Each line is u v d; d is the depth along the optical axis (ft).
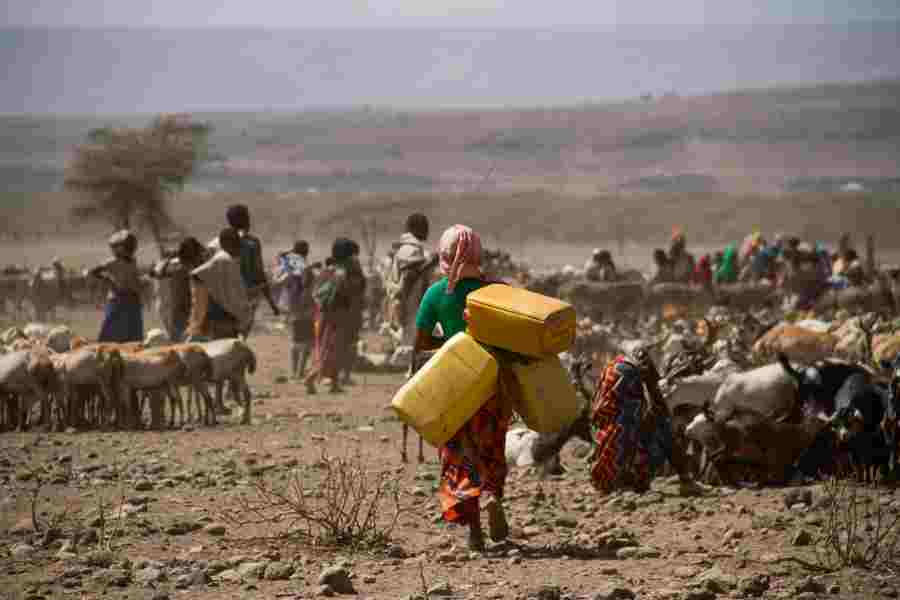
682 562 56.85
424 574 54.85
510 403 59.52
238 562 56.65
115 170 488.02
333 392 135.64
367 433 103.65
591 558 58.34
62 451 92.53
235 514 68.54
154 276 134.00
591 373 113.09
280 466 85.15
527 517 68.74
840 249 253.85
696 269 238.48
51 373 105.81
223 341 110.52
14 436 101.76
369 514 63.05
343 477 68.74
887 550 57.82
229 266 119.85
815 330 126.31
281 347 197.98
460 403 57.31
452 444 59.00
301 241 161.17
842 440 76.33
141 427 107.14
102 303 291.58
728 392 82.28
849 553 56.49
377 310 238.68
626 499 71.82
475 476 58.75
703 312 211.61
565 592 51.01
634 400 75.15
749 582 51.24
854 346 111.75
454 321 61.72
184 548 60.18
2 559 57.16
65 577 53.62
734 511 69.00
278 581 53.62
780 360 82.38
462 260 61.72
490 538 61.72
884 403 78.23
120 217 499.92
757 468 77.87
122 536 62.49
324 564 57.06
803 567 55.36
